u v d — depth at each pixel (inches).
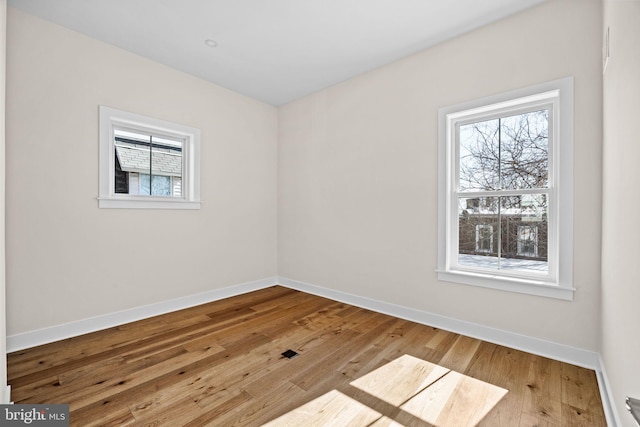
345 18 92.0
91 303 101.5
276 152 165.5
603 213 71.7
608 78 65.2
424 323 107.8
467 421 58.1
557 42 81.6
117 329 102.8
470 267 100.5
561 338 81.0
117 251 107.6
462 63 99.1
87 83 100.6
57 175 94.7
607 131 66.7
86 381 70.6
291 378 72.6
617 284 56.9
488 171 97.3
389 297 118.2
